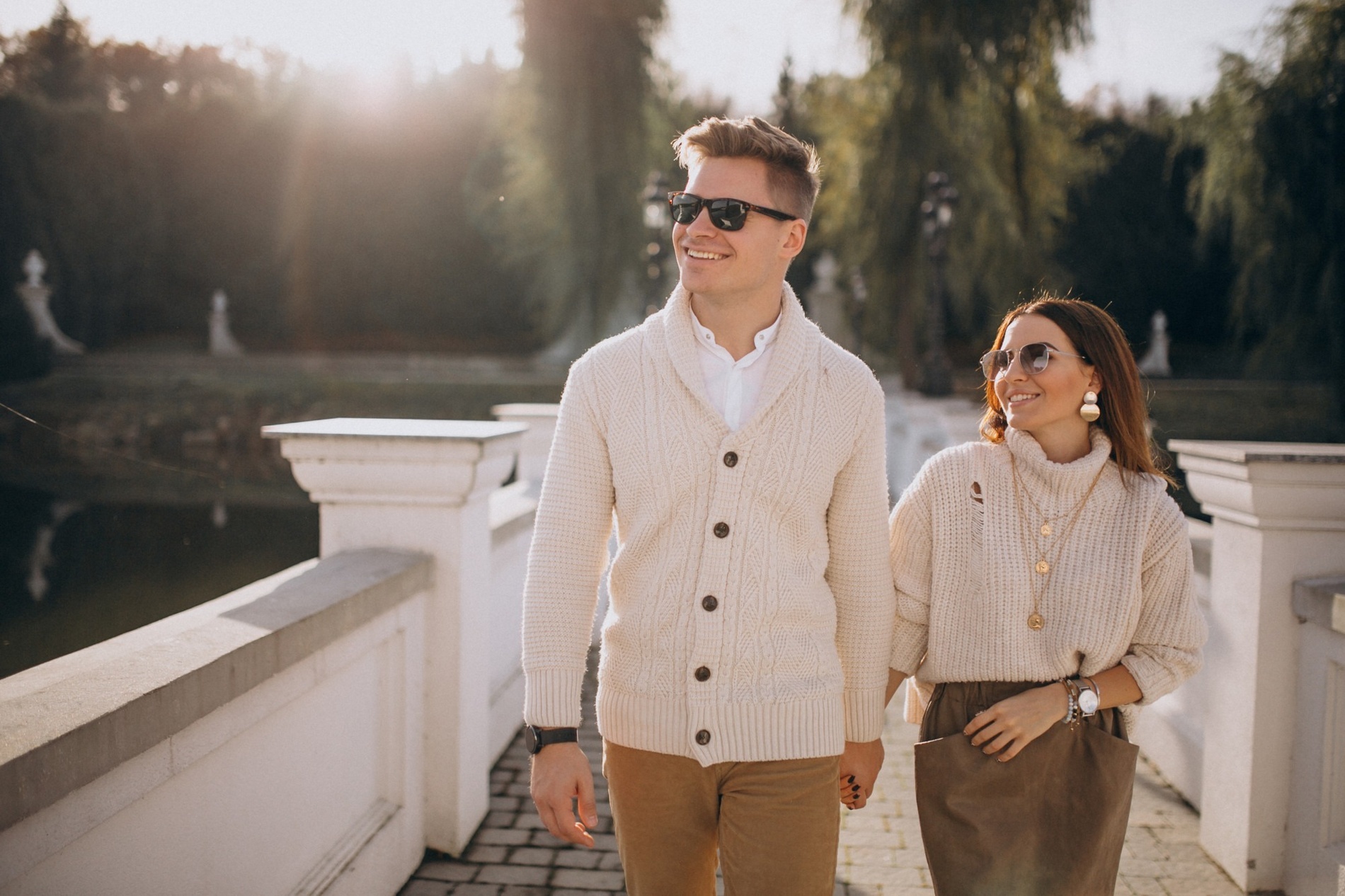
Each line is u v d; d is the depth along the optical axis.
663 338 1.59
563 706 1.53
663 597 1.55
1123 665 1.66
